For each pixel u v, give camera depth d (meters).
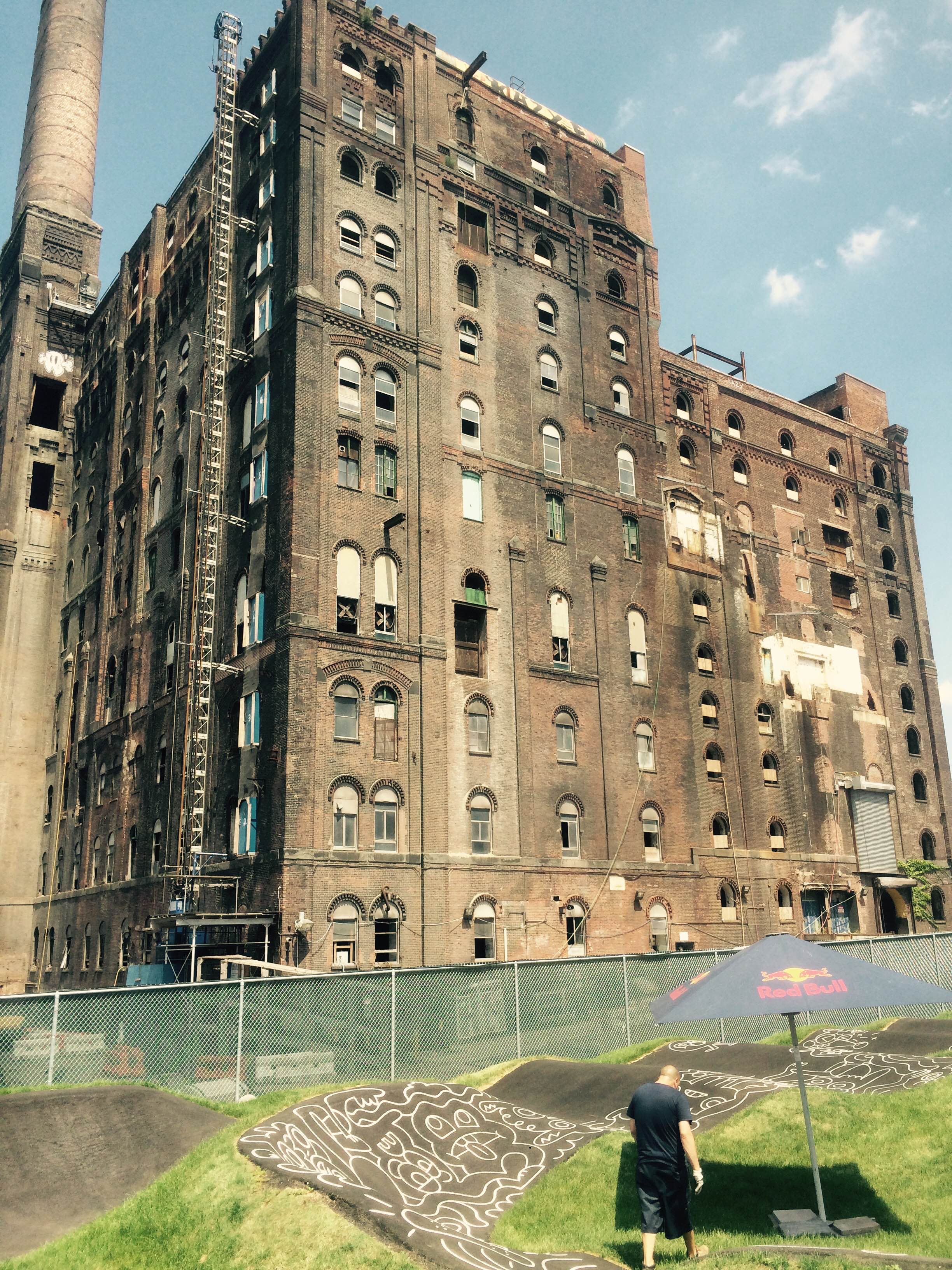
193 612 45.62
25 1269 13.55
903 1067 19.59
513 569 45.78
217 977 38.44
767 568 58.44
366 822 38.16
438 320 46.34
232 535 44.28
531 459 48.31
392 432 43.38
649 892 46.56
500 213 50.69
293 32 46.50
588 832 45.22
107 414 63.75
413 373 44.75
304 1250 12.81
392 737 39.81
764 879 51.78
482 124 51.66
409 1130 16.97
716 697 53.03
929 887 59.16
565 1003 26.23
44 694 65.69
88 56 77.06
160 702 49.50
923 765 63.25
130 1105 17.88
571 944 43.09
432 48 50.38
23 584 66.38
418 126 48.44
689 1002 13.91
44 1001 18.88
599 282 54.47
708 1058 22.67
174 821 45.16
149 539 54.59
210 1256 13.26
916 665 65.56
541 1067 21.80
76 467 68.50
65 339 70.62
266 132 48.12
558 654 46.91
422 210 47.34
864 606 63.59
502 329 49.12
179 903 39.12
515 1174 15.98
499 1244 13.50
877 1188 14.33
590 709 47.06
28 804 63.75
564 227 53.50
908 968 35.12
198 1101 19.05
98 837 54.78
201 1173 15.20
